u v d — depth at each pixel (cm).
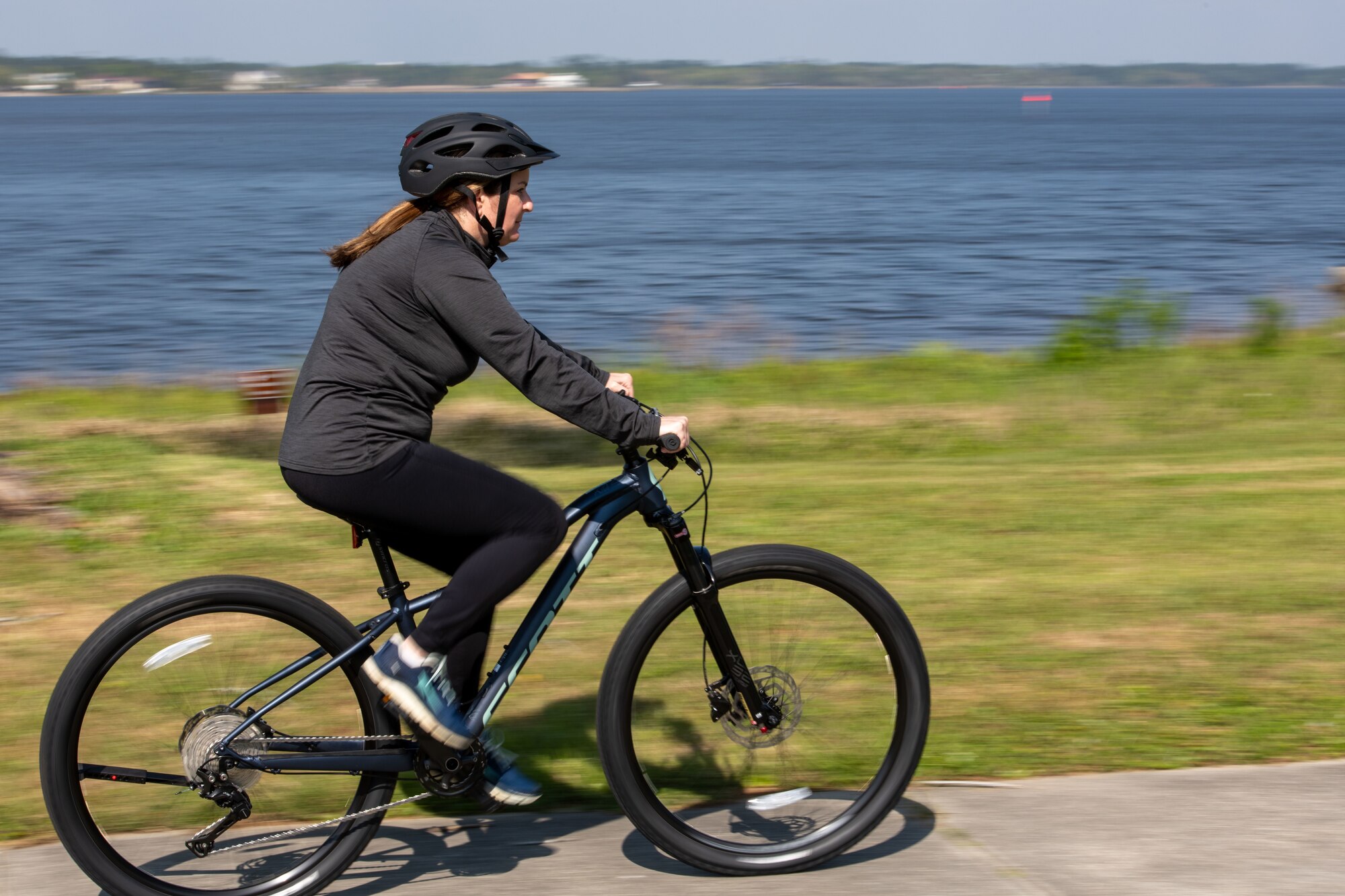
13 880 311
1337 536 630
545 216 4856
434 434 1000
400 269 288
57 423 967
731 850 316
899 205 5406
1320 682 429
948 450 992
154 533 606
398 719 316
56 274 3266
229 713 305
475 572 297
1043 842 324
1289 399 1106
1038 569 577
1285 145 11644
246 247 3944
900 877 312
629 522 655
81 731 298
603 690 315
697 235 4125
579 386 292
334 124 19400
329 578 554
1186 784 353
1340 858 312
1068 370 1293
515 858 324
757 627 329
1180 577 559
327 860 313
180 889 306
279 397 1092
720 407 1114
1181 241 3869
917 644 326
